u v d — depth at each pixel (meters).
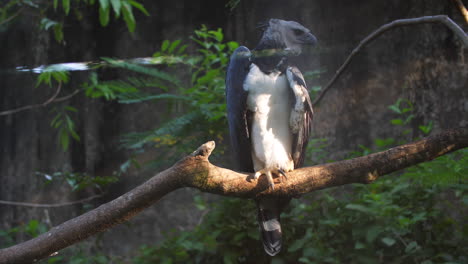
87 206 8.77
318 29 7.54
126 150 9.68
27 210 10.10
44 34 9.89
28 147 10.37
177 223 9.45
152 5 9.51
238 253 6.64
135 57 9.65
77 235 3.71
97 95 7.40
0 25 9.59
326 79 8.15
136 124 9.48
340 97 8.44
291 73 4.40
